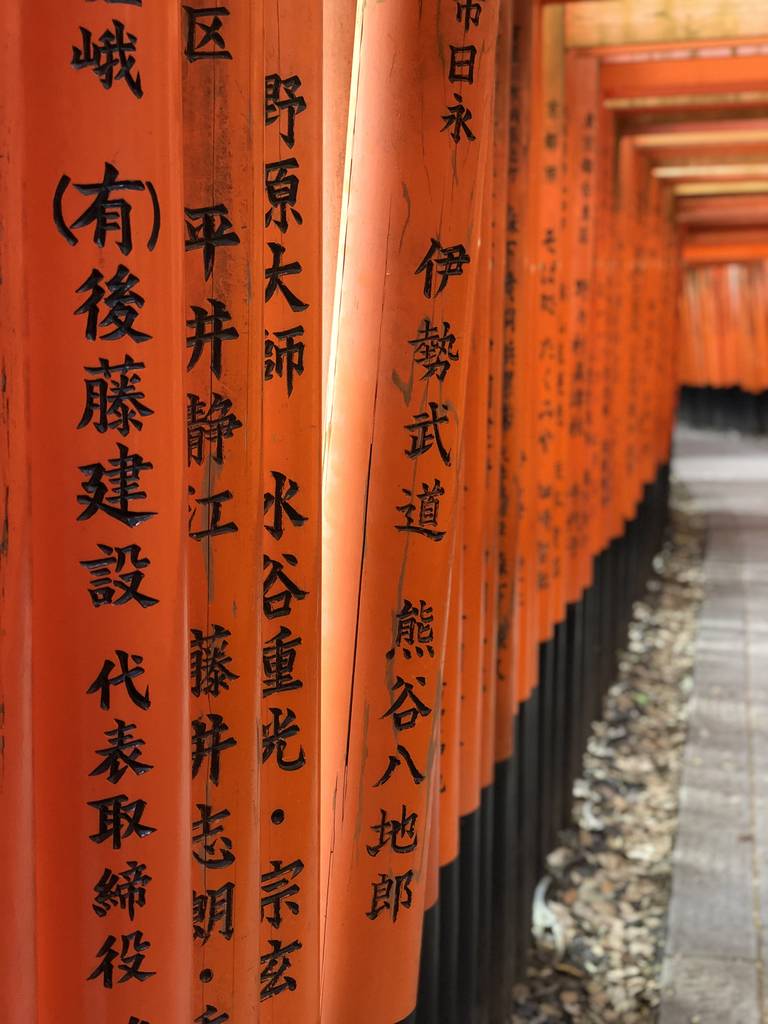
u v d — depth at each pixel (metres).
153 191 1.23
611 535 7.02
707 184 10.59
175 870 1.37
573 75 5.11
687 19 4.50
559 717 4.91
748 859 4.77
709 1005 3.74
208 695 1.52
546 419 4.50
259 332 1.50
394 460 1.89
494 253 3.01
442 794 2.61
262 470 1.55
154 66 1.22
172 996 1.39
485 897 3.36
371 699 1.94
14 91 1.13
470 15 1.82
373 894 1.98
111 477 1.26
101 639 1.28
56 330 1.22
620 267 7.15
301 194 1.60
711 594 9.74
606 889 4.64
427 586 1.94
